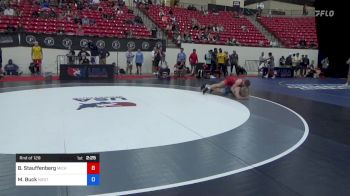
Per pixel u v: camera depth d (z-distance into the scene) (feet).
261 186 15.07
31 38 61.67
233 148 20.61
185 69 67.92
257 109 34.14
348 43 76.79
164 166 17.25
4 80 52.75
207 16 94.32
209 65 68.54
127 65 67.21
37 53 59.41
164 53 71.10
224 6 108.88
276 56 84.28
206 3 112.78
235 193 14.29
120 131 23.77
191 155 19.10
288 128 26.21
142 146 20.44
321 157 19.30
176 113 30.58
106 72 58.54
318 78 75.25
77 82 52.54
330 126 27.32
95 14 76.89
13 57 60.80
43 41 62.44
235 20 95.76
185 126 25.85
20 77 56.29
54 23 68.23
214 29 86.74
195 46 76.28
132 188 14.57
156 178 15.70
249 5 129.29
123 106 32.96
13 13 67.92
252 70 82.94
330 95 46.60
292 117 30.60
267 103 38.11
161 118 28.37
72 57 60.80
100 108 31.68
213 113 31.19
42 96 37.78
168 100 37.42
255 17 104.78
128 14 81.46
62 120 26.55
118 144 20.70
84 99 36.32
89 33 69.51
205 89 42.88
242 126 26.40
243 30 90.63
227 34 85.92
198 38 79.77
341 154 19.95
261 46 83.25
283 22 99.60
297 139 23.07
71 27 69.00
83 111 30.17
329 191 14.74
